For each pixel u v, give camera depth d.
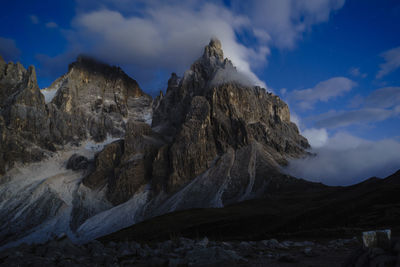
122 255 16.77
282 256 14.41
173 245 20.17
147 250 18.31
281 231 79.50
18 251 15.27
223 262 13.91
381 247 8.72
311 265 12.70
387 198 69.25
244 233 103.44
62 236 17.36
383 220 48.34
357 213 65.69
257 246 21.75
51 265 13.34
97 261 15.05
